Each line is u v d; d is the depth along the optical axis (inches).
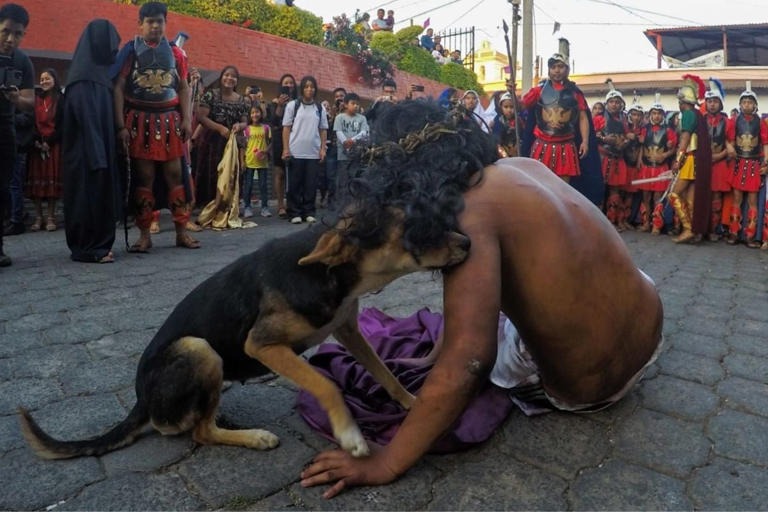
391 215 66.5
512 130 280.7
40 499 68.1
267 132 337.7
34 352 116.2
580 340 75.1
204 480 72.1
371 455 71.2
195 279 177.9
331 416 72.3
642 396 96.9
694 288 182.9
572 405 86.8
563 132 250.4
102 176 195.2
